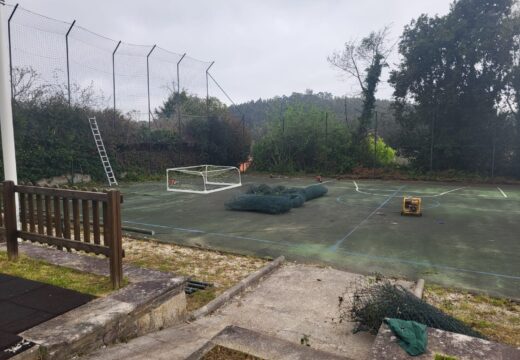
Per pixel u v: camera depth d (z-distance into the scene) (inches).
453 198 452.4
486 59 637.3
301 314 139.9
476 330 128.1
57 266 141.7
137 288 121.6
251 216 339.0
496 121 635.5
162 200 431.5
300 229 288.4
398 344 88.4
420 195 476.4
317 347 114.9
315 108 772.0
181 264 201.6
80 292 118.8
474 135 647.1
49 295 115.8
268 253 225.1
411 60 681.0
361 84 775.7
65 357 88.3
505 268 199.9
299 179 669.3
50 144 523.8
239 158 792.3
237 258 213.5
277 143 759.7
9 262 145.6
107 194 122.6
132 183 597.6
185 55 690.2
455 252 228.8
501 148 636.7
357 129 742.5
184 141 717.9
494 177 631.8
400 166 707.4
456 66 652.7
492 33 618.5
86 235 135.0
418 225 303.9
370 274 188.9
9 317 100.5
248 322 132.4
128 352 97.0
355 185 581.6
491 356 83.1
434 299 157.9
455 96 647.1
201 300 152.2
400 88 698.2
